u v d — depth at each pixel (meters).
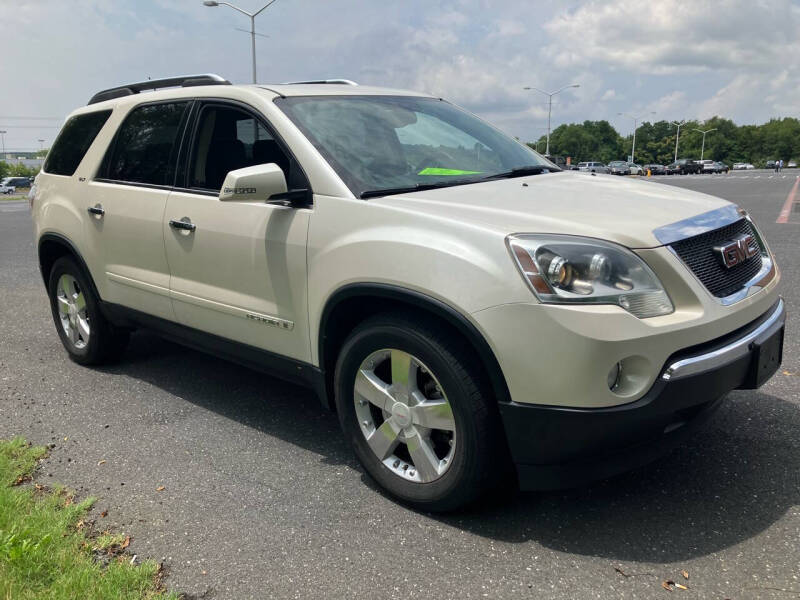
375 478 3.13
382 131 3.62
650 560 2.59
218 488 3.21
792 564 2.53
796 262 8.31
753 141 131.00
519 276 2.51
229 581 2.52
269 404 4.26
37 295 7.68
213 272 3.69
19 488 3.19
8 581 2.38
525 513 2.94
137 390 4.53
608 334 2.43
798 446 3.43
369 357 3.04
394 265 2.79
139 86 4.67
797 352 4.82
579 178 3.67
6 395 4.46
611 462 2.61
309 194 3.23
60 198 4.82
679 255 2.67
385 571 2.57
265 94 3.60
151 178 4.14
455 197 3.03
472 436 2.70
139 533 2.83
